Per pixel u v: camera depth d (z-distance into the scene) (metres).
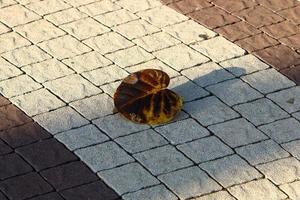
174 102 6.74
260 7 8.27
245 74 7.27
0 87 7.11
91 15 8.17
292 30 7.89
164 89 6.78
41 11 8.25
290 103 6.91
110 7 8.30
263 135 6.55
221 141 6.49
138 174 6.16
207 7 8.27
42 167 6.22
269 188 6.02
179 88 7.11
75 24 8.03
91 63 7.45
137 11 8.22
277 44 7.68
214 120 6.73
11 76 7.27
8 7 8.30
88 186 6.05
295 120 6.72
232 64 7.41
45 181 6.09
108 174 6.16
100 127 6.64
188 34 7.84
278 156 6.33
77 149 6.40
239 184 6.06
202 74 7.28
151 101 6.70
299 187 6.03
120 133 6.59
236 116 6.77
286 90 7.07
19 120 6.71
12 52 7.61
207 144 6.46
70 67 7.39
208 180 6.10
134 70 7.34
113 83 7.17
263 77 7.23
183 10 8.22
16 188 6.03
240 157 6.32
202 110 6.84
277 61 7.43
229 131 6.60
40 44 7.73
